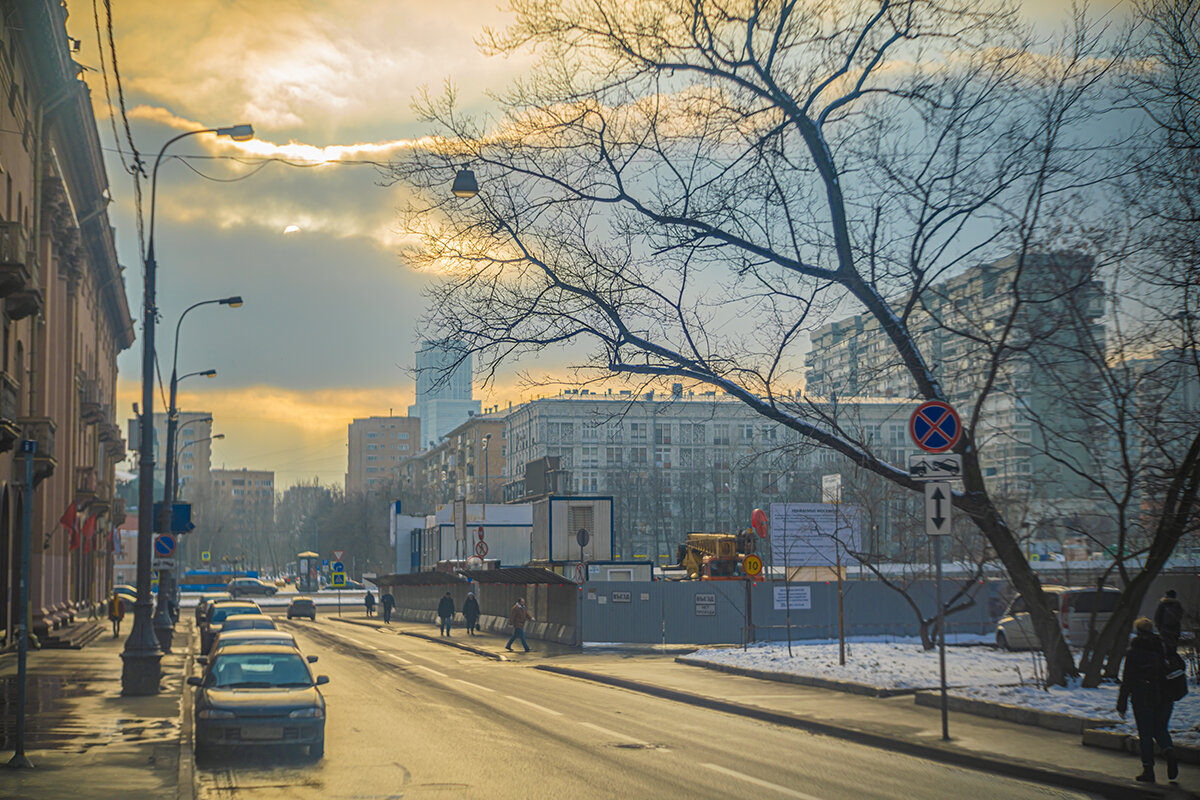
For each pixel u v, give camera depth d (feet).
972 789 38.50
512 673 96.12
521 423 399.24
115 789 37.04
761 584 127.54
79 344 170.81
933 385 64.49
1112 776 39.19
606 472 355.15
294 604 232.53
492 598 174.91
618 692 77.66
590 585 128.06
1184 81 58.49
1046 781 40.32
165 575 115.96
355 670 98.27
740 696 68.74
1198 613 77.25
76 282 154.71
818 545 122.52
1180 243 59.47
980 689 62.18
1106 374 62.54
